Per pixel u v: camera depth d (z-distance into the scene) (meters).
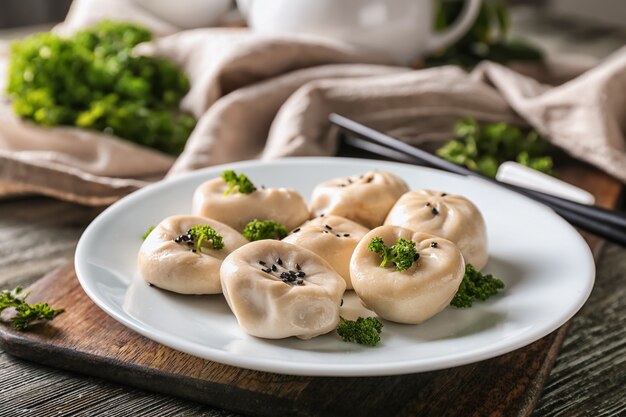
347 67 0.98
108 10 1.10
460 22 1.07
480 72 0.98
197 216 0.68
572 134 0.89
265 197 0.70
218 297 0.65
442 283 0.62
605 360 0.66
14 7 1.68
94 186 0.82
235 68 0.95
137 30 0.99
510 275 0.68
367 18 1.03
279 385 0.61
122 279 0.66
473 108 0.92
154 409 0.61
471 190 0.76
